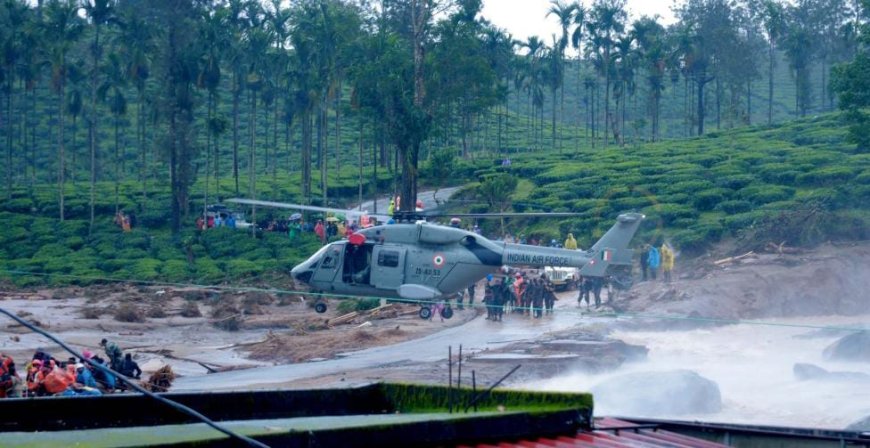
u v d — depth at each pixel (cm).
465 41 5709
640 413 2045
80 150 10344
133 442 568
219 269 5672
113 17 7275
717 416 2048
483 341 3195
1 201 7675
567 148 10094
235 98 7750
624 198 6003
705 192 5756
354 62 5891
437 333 3512
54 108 11088
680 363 2822
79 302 4878
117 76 7588
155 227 7044
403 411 853
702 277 4359
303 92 7356
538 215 2698
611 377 2247
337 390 858
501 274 3847
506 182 6494
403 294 2911
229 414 815
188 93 6969
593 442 738
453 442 698
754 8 11325
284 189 8131
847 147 6612
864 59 5219
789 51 10125
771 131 8012
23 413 741
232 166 10169
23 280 5534
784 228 4906
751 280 4194
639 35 9325
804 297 4159
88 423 764
